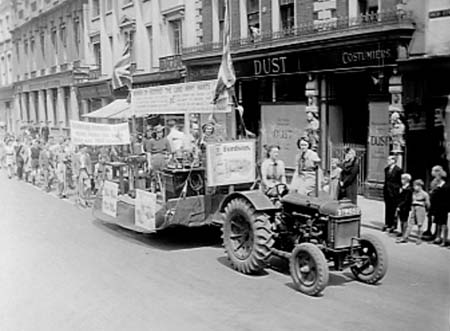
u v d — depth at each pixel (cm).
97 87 996
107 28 1161
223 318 500
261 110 1527
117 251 727
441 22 959
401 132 1036
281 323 495
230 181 807
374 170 1190
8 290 387
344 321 496
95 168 1146
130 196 946
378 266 625
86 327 403
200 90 901
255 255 667
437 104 987
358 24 1138
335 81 1321
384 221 953
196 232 902
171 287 596
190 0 1633
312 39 1263
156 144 1046
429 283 591
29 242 447
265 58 1427
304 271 605
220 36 1633
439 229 789
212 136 895
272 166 828
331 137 1333
